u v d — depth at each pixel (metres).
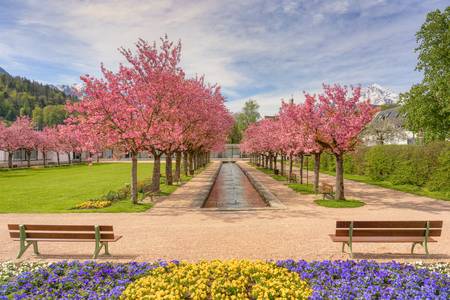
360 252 8.20
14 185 26.47
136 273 6.51
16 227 8.12
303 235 9.78
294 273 6.30
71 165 62.62
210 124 27.89
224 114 33.69
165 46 19.33
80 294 5.74
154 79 17.81
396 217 12.35
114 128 15.66
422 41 27.31
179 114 20.31
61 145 62.16
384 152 26.61
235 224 11.38
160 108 17.83
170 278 6.15
